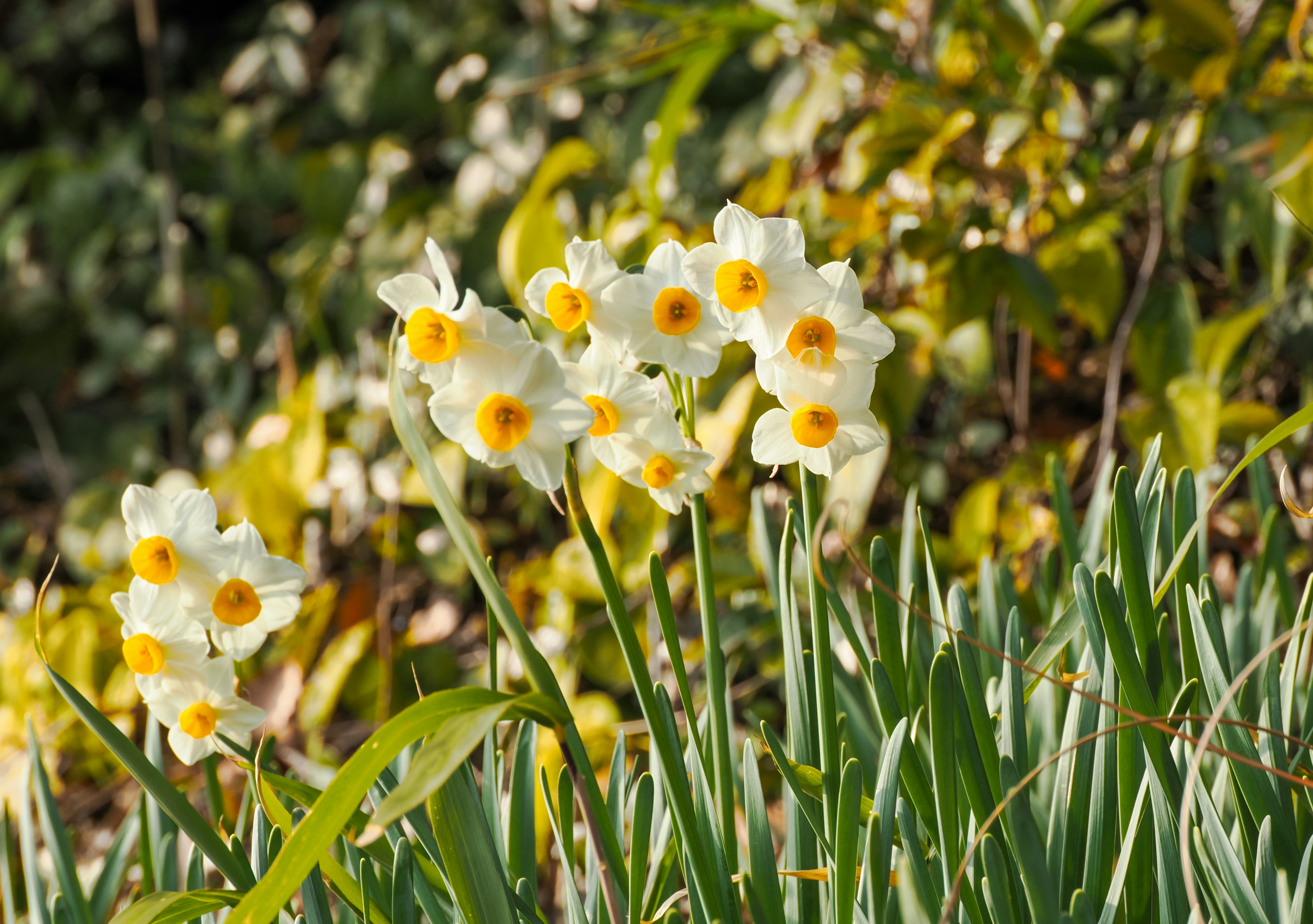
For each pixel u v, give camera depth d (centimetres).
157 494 124
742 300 121
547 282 123
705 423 202
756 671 245
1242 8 213
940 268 202
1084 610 131
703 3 216
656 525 219
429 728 121
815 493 126
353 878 129
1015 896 126
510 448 120
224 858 126
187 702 125
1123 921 129
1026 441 234
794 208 231
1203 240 244
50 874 213
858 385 122
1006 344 245
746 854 140
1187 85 202
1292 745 132
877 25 234
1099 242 203
